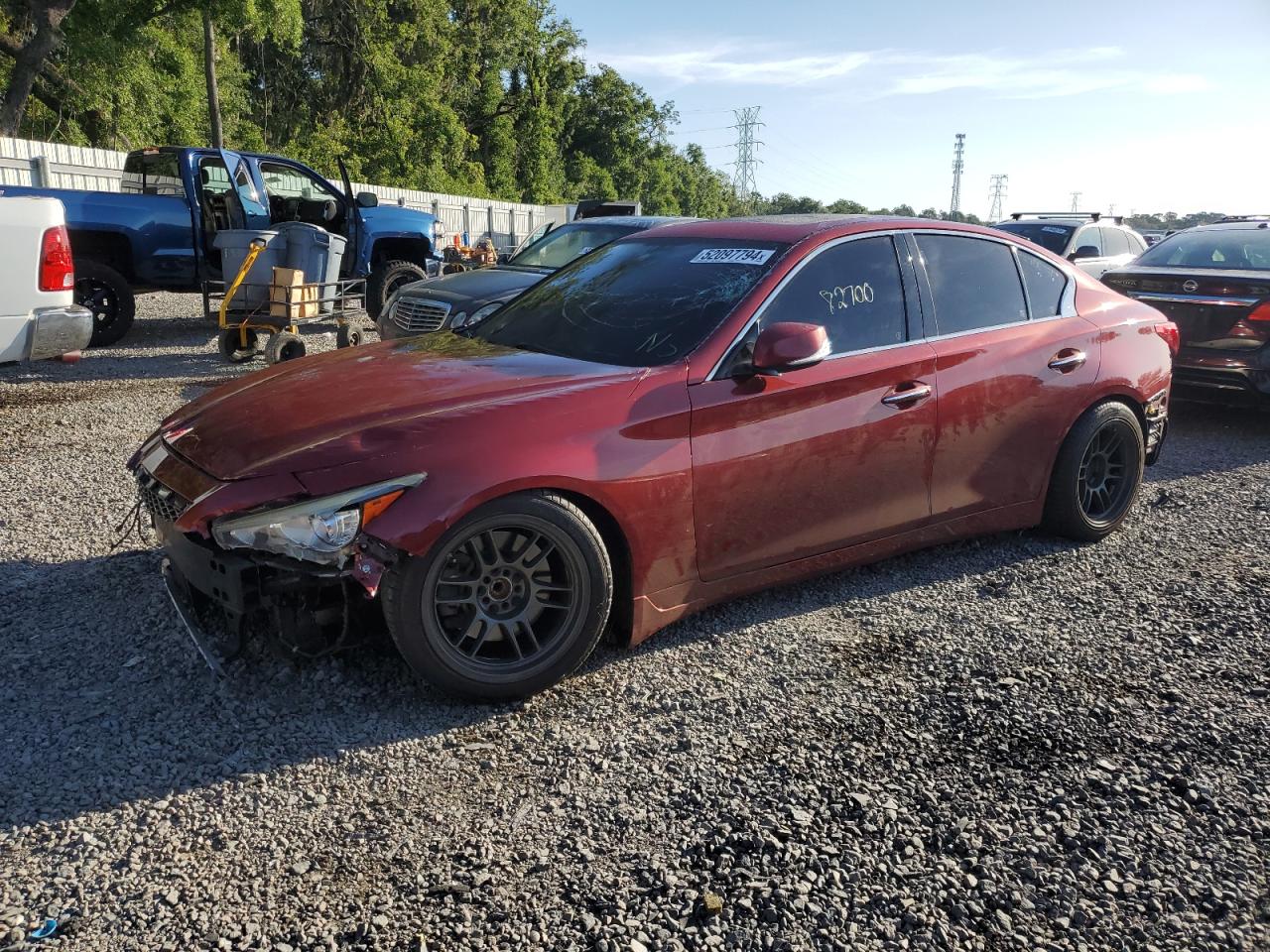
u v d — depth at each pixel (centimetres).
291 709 315
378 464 298
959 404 419
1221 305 749
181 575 339
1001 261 459
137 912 227
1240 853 257
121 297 1057
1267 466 668
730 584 370
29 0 2116
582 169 6562
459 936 222
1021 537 501
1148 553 483
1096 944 225
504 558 320
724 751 301
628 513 333
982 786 285
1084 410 468
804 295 388
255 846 252
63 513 502
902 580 441
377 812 267
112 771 280
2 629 365
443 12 4384
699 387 352
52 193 1021
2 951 213
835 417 381
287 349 923
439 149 4309
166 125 2894
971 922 231
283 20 2550
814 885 242
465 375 357
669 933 225
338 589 317
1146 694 341
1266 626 399
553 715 320
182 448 337
